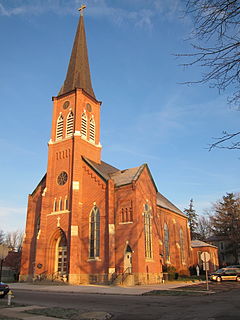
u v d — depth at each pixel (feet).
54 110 159.53
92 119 159.53
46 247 133.39
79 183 136.36
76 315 45.44
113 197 126.41
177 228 185.06
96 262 120.78
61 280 121.19
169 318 41.98
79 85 159.12
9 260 205.05
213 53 25.91
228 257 262.26
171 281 133.18
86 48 179.93
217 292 80.89
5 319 41.93
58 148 148.97
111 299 68.90
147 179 138.82
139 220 123.03
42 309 51.75
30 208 152.56
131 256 119.96
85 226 129.49
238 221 228.84
